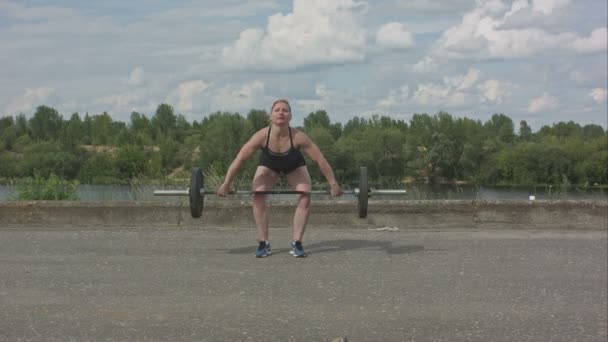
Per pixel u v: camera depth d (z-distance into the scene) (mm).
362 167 7102
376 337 4551
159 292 5527
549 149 45406
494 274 6223
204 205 9016
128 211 9062
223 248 7371
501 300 5410
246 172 11594
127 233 8367
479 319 4941
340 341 4160
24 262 6594
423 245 7602
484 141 51000
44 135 68938
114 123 67750
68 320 4816
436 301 5352
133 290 5582
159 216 9039
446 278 6051
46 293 5484
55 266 6418
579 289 5754
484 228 8906
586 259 6902
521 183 45438
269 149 6922
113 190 11461
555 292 5648
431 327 4758
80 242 7691
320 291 5590
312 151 7000
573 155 45438
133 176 12562
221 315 4949
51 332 4566
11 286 5688
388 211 8969
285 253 7105
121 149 30453
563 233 8523
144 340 4438
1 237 8023
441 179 47938
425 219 8930
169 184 11578
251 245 7559
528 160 45750
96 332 4574
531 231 8688
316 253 7117
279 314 4988
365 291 5602
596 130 78938
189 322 4793
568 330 4734
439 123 49438
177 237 8070
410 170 46438
